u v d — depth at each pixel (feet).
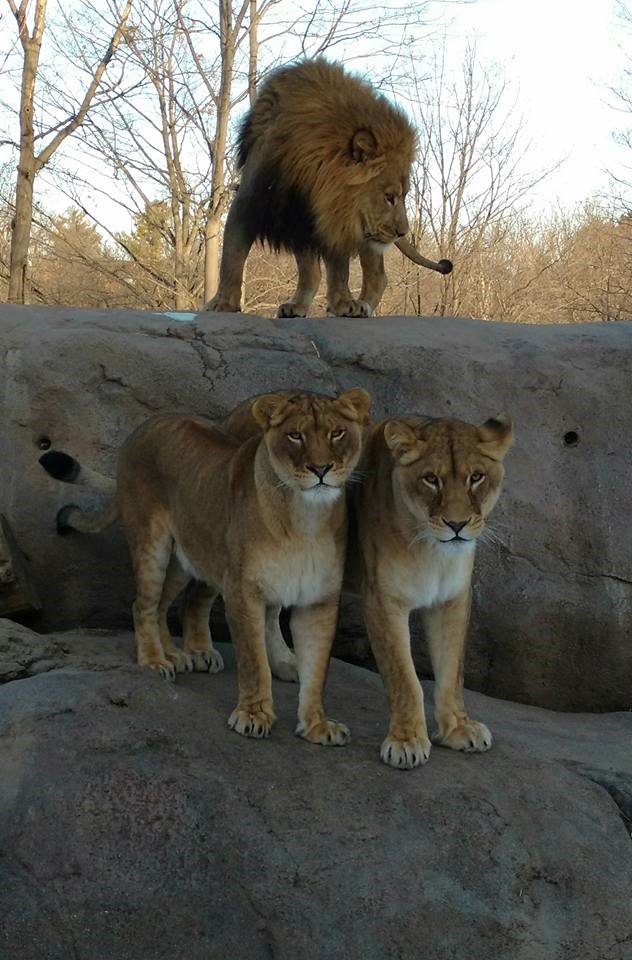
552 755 17.04
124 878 13.28
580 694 21.24
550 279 64.90
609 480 21.58
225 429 18.81
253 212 24.54
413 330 22.91
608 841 14.84
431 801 14.34
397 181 24.07
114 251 69.00
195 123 53.06
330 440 14.73
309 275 25.82
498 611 21.01
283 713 16.61
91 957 12.91
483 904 13.56
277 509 15.07
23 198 43.09
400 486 14.82
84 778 14.01
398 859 13.65
